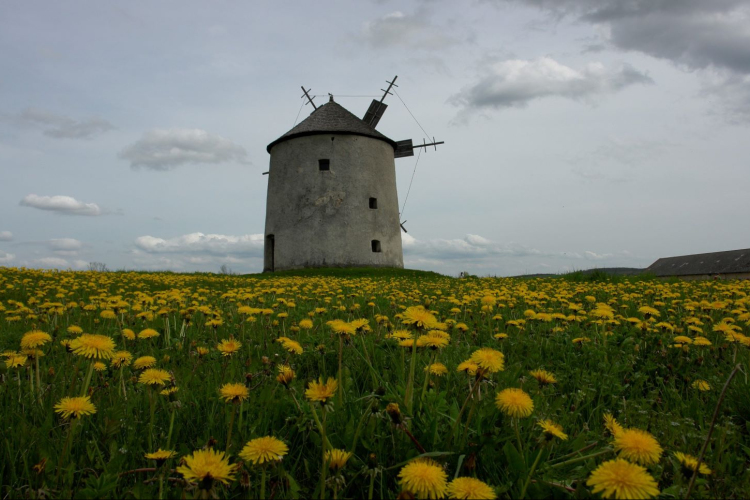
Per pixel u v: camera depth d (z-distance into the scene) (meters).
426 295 8.88
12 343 4.24
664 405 2.85
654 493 1.24
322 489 1.63
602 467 1.33
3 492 1.79
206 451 1.48
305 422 2.18
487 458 1.93
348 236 29.33
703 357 3.69
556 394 3.01
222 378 2.96
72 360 3.42
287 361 3.31
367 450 2.02
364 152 30.66
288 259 29.64
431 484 1.37
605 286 11.38
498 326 5.20
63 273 13.80
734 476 2.01
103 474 1.73
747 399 2.71
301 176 29.89
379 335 4.39
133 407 2.49
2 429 2.21
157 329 4.79
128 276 13.88
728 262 54.28
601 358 3.78
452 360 3.36
